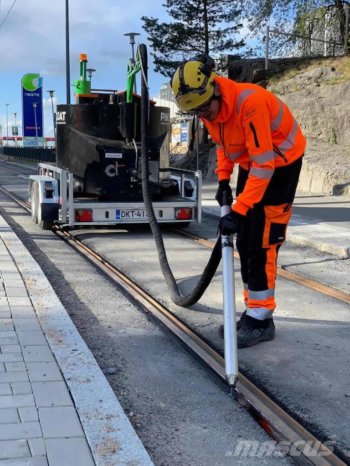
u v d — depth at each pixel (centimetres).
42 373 343
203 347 407
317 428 303
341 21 2141
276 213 400
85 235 905
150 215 570
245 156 394
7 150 5666
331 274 650
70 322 441
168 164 921
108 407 307
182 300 499
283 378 365
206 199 1413
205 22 2548
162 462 269
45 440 269
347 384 357
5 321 434
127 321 476
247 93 359
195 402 331
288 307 518
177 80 356
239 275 634
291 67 2145
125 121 847
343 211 1144
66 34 2183
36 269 611
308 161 1570
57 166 923
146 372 373
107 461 256
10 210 1205
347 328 462
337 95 1802
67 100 2220
